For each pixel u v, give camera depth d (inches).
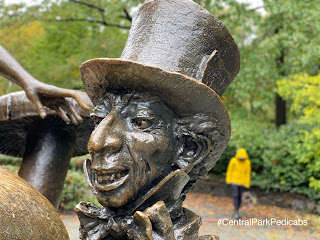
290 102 597.3
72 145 114.2
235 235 262.8
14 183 54.4
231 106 420.5
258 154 430.3
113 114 58.4
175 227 61.6
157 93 58.2
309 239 266.2
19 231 48.9
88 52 410.6
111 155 56.6
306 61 343.9
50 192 104.5
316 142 337.7
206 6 356.2
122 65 55.5
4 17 412.8
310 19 341.7
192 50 63.3
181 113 60.1
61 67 410.9
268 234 273.1
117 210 60.3
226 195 466.3
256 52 390.0
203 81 63.1
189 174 65.3
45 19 431.8
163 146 58.2
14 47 411.5
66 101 87.6
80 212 61.9
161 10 65.5
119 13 402.6
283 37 389.4
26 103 99.4
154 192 58.1
